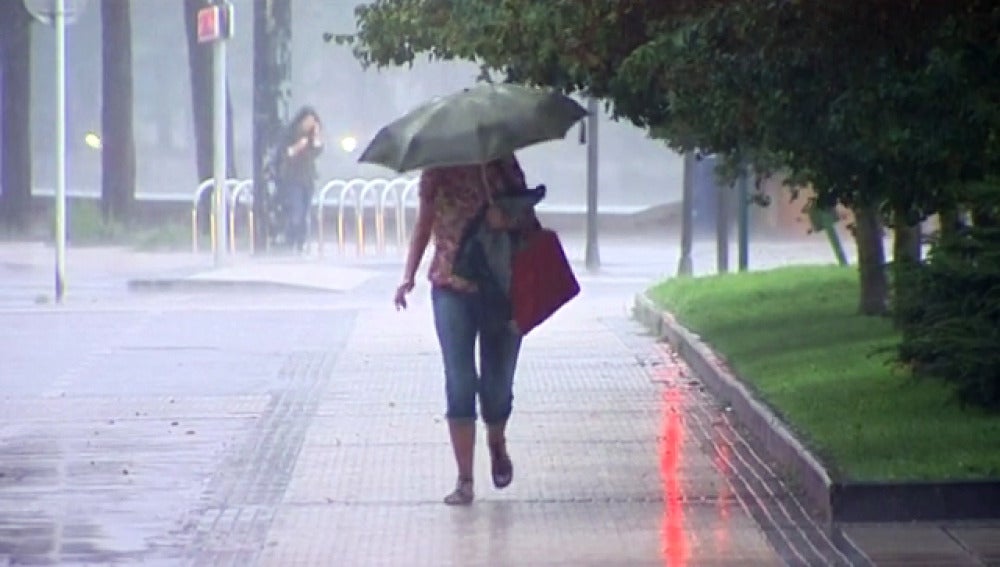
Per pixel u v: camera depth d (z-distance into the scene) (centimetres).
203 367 4912
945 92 3097
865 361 4150
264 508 3134
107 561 2777
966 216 4038
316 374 4750
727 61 3183
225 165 9188
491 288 3145
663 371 4744
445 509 3119
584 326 5784
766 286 5869
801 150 3316
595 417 4012
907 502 2945
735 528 2952
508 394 3209
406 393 4400
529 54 3678
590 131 8256
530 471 3425
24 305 6781
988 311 3497
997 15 3027
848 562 2722
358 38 4572
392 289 7312
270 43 9094
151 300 6969
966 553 2752
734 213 9744
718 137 3456
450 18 4169
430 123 3108
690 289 5931
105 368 4903
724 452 3591
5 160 10919
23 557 2800
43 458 3584
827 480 2978
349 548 2852
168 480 3369
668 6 3278
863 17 3036
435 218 3169
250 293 7219
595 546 2848
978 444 3219
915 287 3625
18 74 10944
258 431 3875
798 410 3625
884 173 3362
